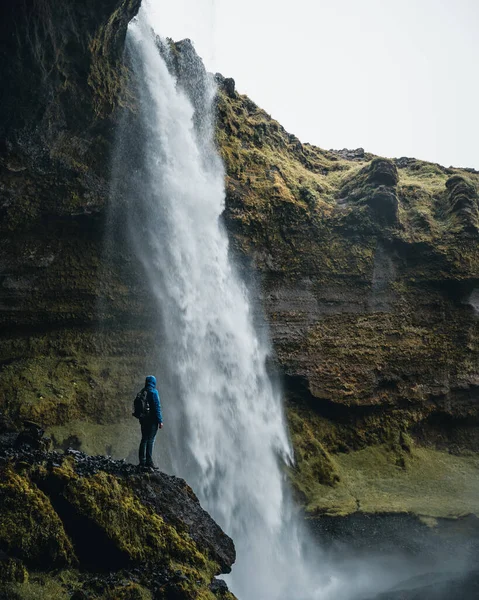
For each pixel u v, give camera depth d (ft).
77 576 42.19
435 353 116.57
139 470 50.34
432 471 105.91
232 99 119.44
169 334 93.66
